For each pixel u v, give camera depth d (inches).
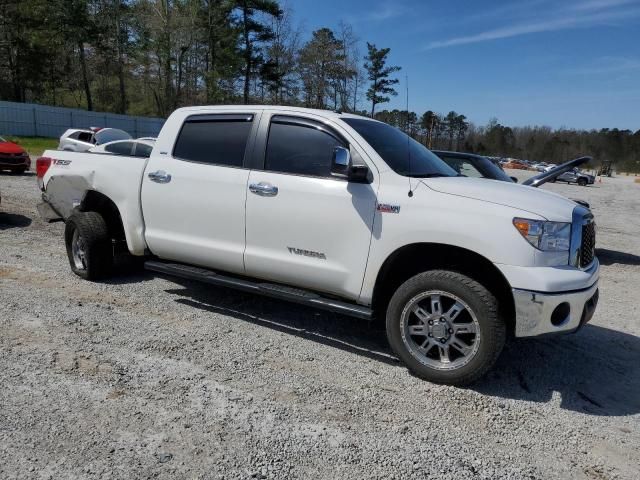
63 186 245.3
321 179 170.4
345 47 2074.3
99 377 147.7
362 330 197.8
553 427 136.5
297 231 173.2
